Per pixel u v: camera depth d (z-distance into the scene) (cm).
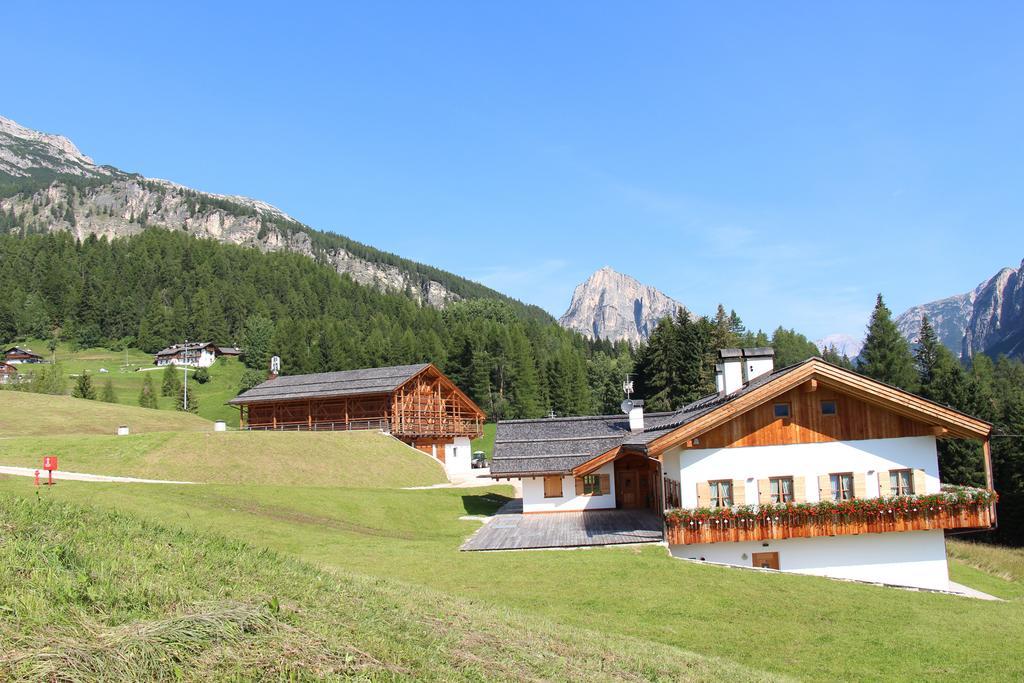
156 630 648
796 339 13775
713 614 1623
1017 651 1420
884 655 1385
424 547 2341
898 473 2383
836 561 2366
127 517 1155
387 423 5950
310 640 732
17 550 805
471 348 11369
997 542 4788
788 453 2377
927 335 7350
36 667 549
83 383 10444
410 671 742
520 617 1223
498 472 3194
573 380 11438
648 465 3294
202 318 17850
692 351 8888
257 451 4625
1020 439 5244
